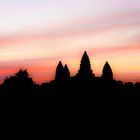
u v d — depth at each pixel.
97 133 41.81
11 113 43.03
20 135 36.69
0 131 37.09
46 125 42.12
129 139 40.09
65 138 38.84
